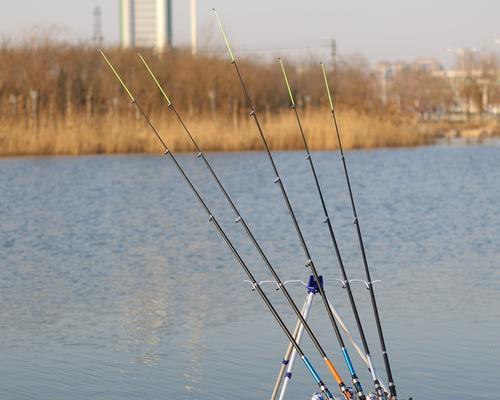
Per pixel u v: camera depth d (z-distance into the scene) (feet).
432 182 157.48
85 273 76.54
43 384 47.73
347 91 273.75
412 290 67.15
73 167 185.88
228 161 199.00
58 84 248.11
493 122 345.51
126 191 147.23
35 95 218.59
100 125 220.43
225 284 70.79
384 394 37.37
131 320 59.93
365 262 40.78
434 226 103.09
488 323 57.57
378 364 50.06
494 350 52.01
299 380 47.96
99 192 145.79
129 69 252.42
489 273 73.56
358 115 238.07
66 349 53.67
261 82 271.08
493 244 89.04
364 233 98.32
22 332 57.36
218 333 56.39
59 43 257.55
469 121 356.18
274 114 247.70
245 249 88.22
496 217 110.11
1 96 236.43
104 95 248.32
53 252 87.81
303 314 38.32
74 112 232.32
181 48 273.33
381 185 154.10
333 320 38.32
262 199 135.33
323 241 92.84
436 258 81.25
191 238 96.17
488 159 200.64
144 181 162.71
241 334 56.03
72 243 93.45
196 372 49.34
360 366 49.85
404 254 83.76
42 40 255.09
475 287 68.08
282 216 114.73
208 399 45.68
